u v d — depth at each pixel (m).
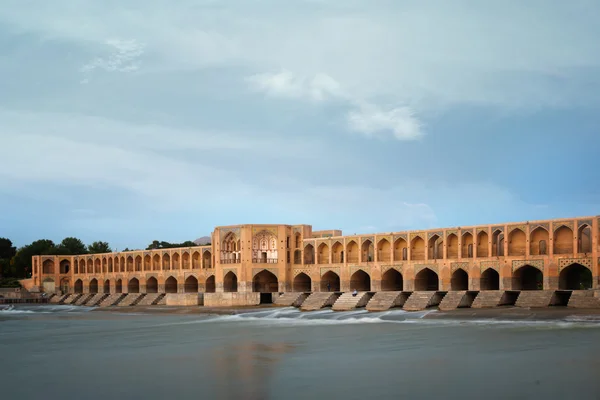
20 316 67.12
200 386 21.91
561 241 50.34
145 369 25.91
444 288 56.22
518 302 47.16
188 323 50.62
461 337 33.88
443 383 21.23
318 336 37.03
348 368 24.64
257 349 31.45
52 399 20.69
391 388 20.67
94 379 23.95
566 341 30.78
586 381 20.89
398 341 33.03
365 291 60.88
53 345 36.22
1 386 23.03
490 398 18.98
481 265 53.97
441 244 58.41
